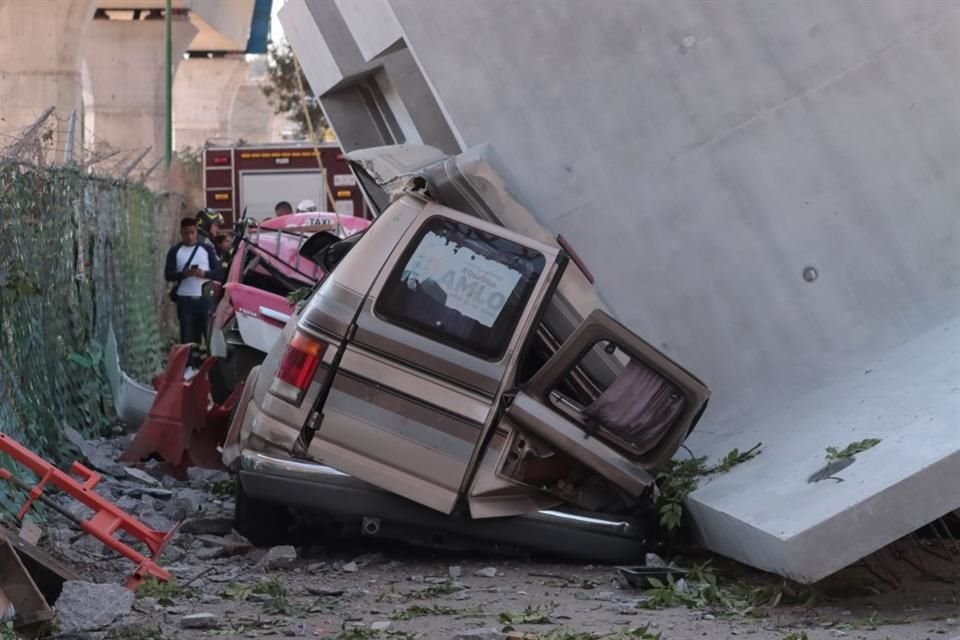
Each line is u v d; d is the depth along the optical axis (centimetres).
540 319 894
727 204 1043
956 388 835
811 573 748
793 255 1042
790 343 1034
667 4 1052
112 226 1848
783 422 968
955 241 1047
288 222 1891
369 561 938
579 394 925
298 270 1656
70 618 726
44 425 1255
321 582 875
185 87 7175
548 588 846
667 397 891
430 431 888
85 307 1588
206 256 2091
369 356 895
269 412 909
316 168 3061
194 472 1257
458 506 891
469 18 1043
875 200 1049
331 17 1570
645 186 1041
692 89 1049
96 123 5566
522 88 1042
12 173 1220
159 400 1269
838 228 1045
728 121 1048
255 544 977
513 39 1045
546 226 942
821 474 812
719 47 1052
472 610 775
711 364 1033
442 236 903
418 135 1320
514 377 888
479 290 895
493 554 941
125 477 1219
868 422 863
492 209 912
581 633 700
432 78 1040
